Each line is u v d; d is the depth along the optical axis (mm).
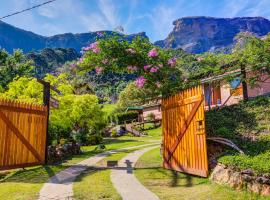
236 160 8266
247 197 6977
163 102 12344
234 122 12062
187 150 10320
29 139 12109
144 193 7730
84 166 12609
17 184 8781
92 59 12641
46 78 21500
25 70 47750
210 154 10281
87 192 7738
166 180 9484
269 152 8680
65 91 22312
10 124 11109
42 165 12836
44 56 158500
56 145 16078
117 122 51062
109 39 12297
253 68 13469
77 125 28203
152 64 12242
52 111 20203
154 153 17047
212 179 8734
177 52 13266
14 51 47844
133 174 10555
